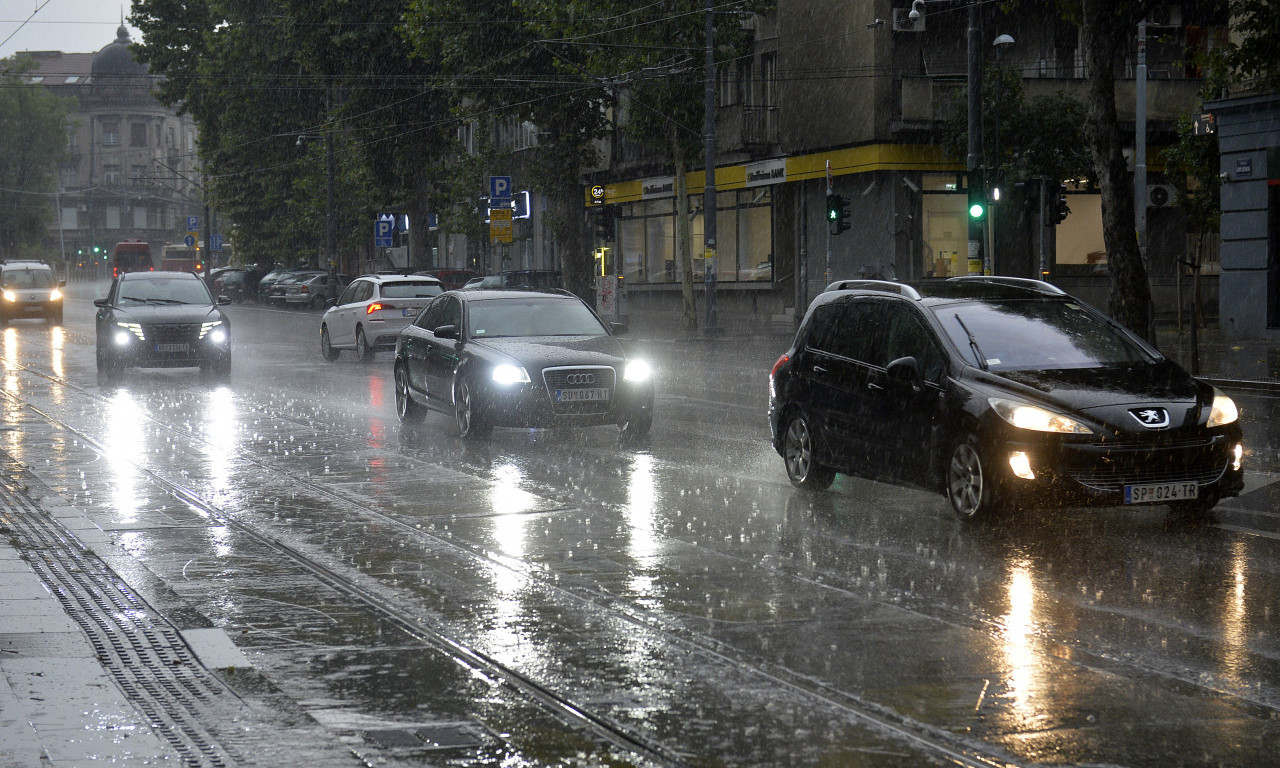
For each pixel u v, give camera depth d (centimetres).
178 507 1107
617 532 977
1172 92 4169
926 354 1040
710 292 3731
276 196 6775
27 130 11875
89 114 14038
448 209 5659
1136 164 3622
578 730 539
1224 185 2992
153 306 2431
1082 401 941
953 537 938
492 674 624
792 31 4275
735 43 4181
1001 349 1017
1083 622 704
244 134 6544
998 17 4147
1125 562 852
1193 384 992
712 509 1070
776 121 4375
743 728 540
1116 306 2347
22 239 11956
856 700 575
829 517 1027
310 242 7000
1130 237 2328
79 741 507
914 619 715
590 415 1475
